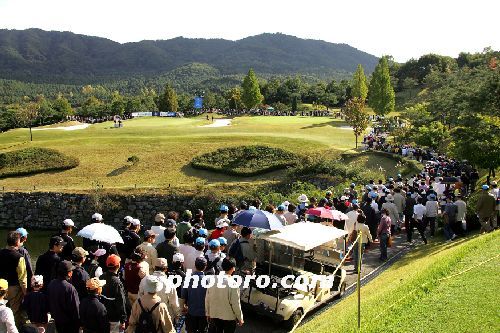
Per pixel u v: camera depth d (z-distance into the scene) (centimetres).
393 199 2070
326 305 1269
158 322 766
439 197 2405
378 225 1877
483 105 4469
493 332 743
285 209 1678
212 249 1006
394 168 4366
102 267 1105
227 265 873
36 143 5266
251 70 10906
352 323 871
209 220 3684
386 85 8831
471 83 5941
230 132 5838
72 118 10825
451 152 3334
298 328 1079
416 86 15212
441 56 15775
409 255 1684
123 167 4544
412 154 4669
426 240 1908
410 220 1948
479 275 1025
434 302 902
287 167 4325
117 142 5194
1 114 10031
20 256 970
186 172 4406
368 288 1302
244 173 4228
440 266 1109
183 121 7862
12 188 4066
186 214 1402
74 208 3812
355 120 5122
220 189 3922
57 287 841
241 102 12662
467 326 778
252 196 3741
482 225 1720
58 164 4547
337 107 13900
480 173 3859
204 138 5269
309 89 14988
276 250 1225
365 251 1820
